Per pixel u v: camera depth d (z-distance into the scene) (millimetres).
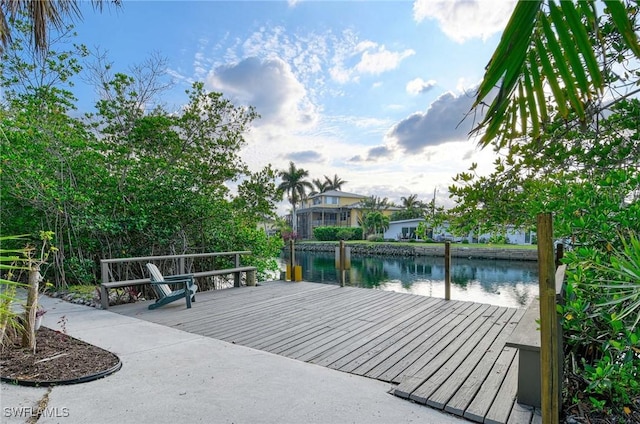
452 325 4340
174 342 3629
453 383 2678
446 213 3021
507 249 20938
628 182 2309
